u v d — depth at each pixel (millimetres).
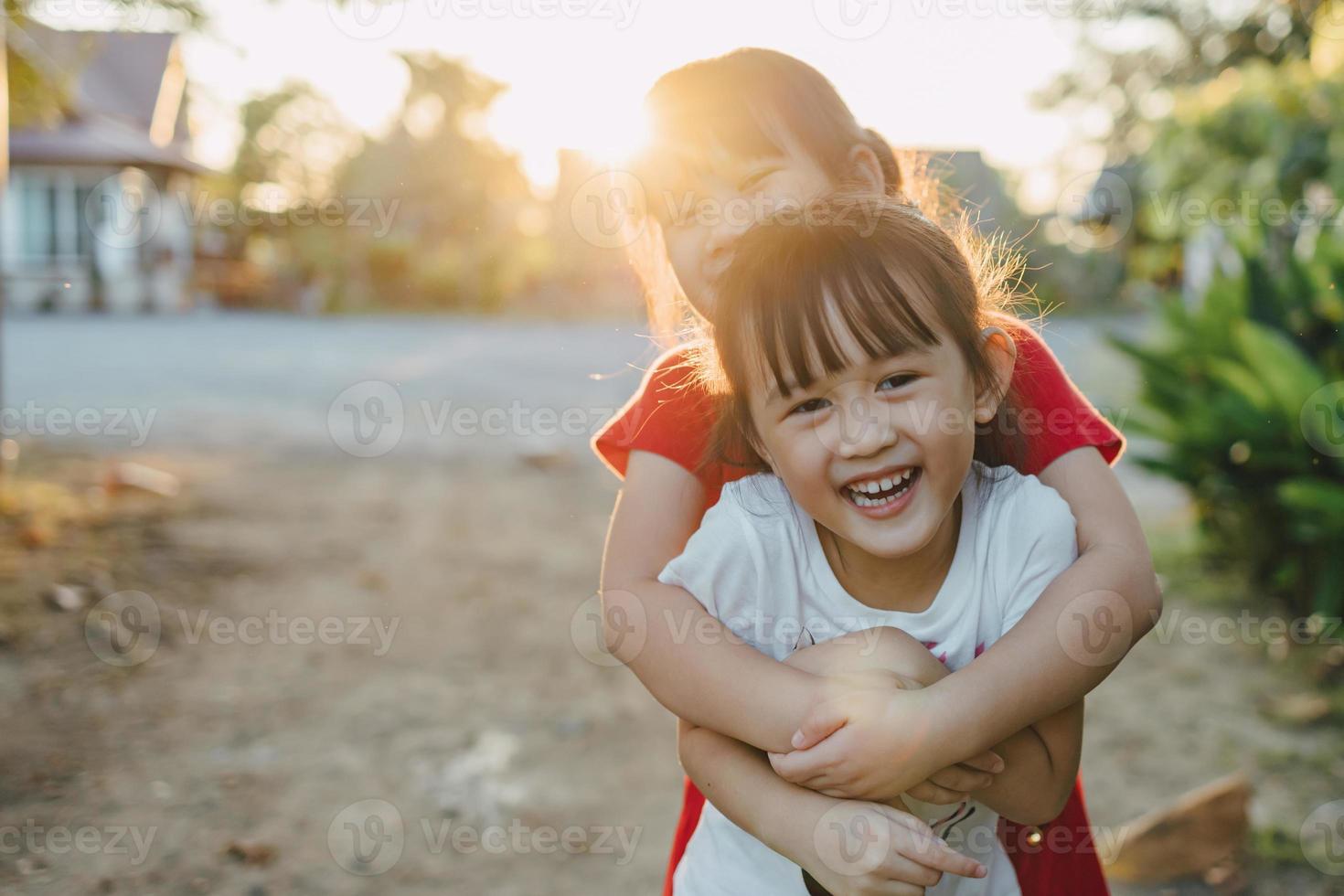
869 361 916
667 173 1354
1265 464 3740
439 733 2746
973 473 1080
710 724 1010
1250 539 3873
